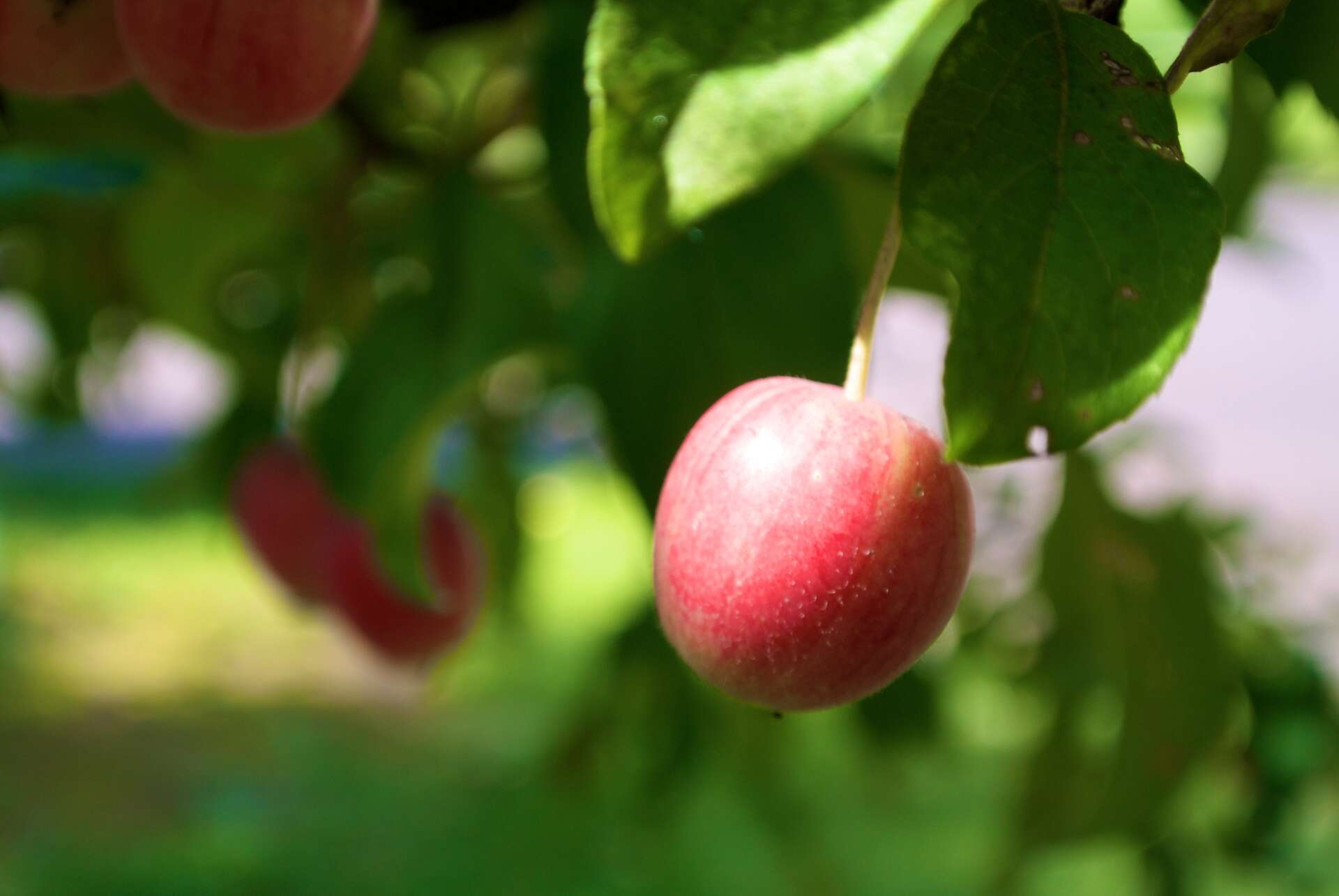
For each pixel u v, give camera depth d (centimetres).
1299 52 36
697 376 42
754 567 34
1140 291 32
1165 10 46
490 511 71
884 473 34
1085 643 57
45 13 37
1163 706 52
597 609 235
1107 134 32
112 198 59
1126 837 52
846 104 32
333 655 294
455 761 217
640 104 32
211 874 176
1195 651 52
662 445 42
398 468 45
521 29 51
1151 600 52
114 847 187
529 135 54
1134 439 71
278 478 59
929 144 32
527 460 73
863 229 47
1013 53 32
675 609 34
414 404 45
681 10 32
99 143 50
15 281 69
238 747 232
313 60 36
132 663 279
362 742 232
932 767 97
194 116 37
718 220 42
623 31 32
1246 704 65
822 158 46
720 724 72
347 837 189
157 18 36
